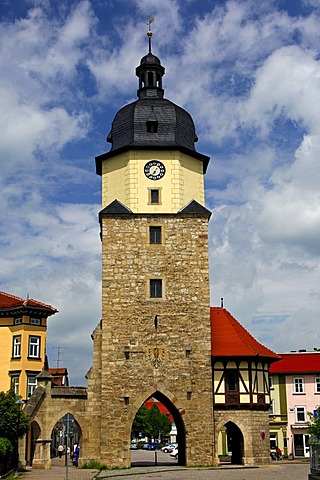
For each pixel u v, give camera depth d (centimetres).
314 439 2736
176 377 3625
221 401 3862
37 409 3566
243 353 3922
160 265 3772
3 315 4884
